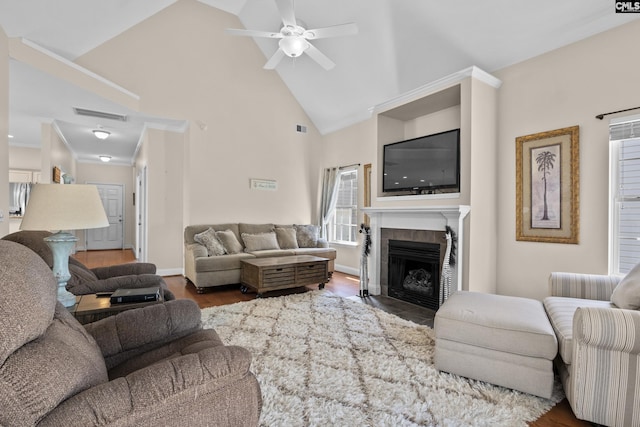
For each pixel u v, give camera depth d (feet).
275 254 16.31
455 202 11.44
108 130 19.25
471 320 6.70
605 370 5.22
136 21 14.55
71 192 5.32
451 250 11.10
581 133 9.93
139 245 22.24
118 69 14.57
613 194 9.47
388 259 13.97
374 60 14.58
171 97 16.21
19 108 14.67
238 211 18.47
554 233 10.52
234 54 18.21
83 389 2.98
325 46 15.29
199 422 3.27
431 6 11.23
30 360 2.55
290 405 5.82
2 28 9.39
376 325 9.94
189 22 16.70
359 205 18.76
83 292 6.92
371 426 5.30
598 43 9.57
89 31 12.35
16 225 22.35
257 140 19.12
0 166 9.62
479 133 11.22
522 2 9.80
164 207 18.11
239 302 12.51
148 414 2.97
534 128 10.99
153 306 5.33
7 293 2.56
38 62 10.46
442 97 12.44
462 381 6.70
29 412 2.43
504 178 11.77
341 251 19.90
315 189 21.57
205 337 5.16
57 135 18.88
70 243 5.74
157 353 4.84
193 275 14.78
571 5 9.34
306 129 21.13
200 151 17.17
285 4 9.38
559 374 6.72
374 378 6.80
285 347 8.29
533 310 7.04
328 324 10.00
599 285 7.93
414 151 13.09
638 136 8.88
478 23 10.91
